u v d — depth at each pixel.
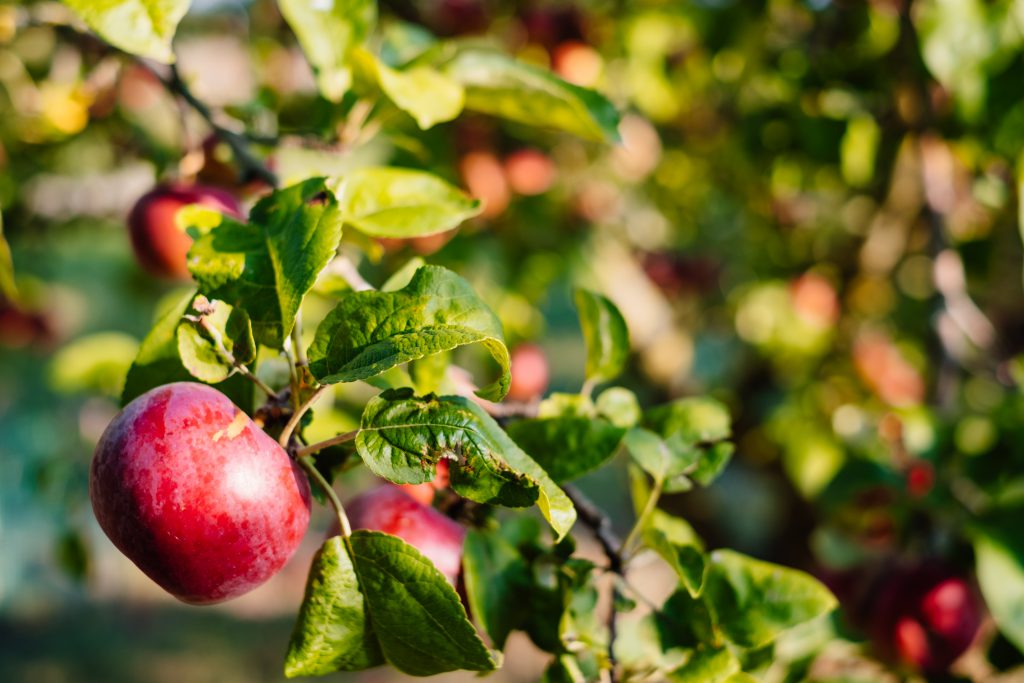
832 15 1.26
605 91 1.54
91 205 1.38
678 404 0.72
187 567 0.61
